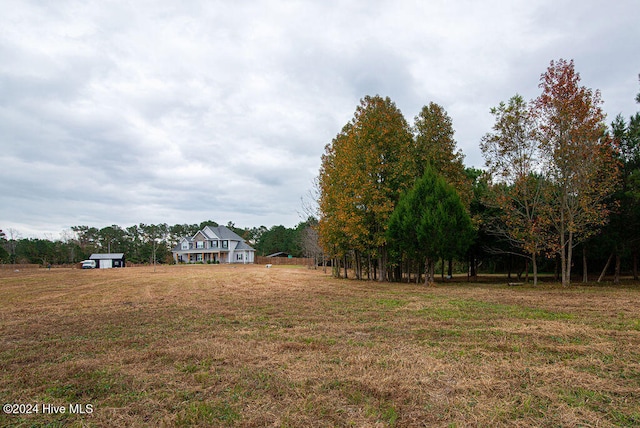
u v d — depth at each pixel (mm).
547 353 6348
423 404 4375
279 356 6328
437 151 24031
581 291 16422
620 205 19266
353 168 22750
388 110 24109
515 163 19688
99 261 58844
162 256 74312
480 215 23375
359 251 25609
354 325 9008
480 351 6492
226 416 4125
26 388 5109
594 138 17094
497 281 25766
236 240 71938
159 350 6785
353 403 4430
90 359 6391
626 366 5590
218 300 14758
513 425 3865
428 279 22391
